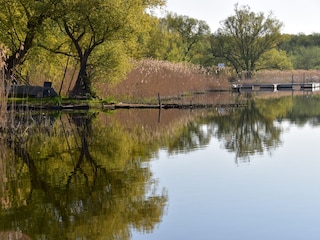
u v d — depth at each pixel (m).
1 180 10.73
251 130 18.48
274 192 9.44
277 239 7.15
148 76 32.38
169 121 21.72
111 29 27.75
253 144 15.02
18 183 10.44
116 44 29.14
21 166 12.14
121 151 14.02
